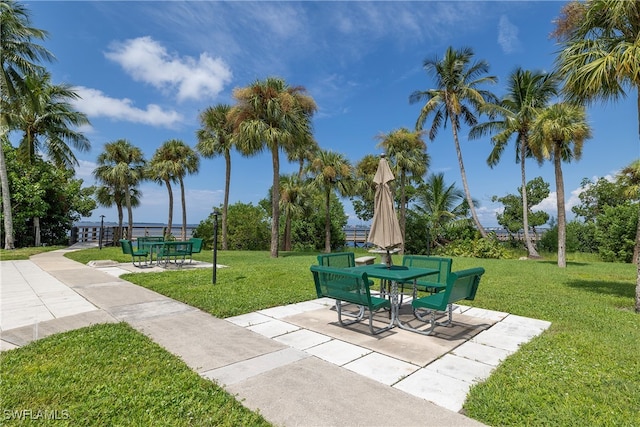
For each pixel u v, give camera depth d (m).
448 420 2.33
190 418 2.30
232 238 24.52
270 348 3.74
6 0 15.73
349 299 4.38
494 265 13.00
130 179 24.86
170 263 11.77
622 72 5.32
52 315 5.04
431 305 3.97
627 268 12.38
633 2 5.28
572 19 6.33
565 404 2.49
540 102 17.27
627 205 16.77
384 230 5.09
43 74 19.02
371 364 3.32
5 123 16.73
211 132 21.47
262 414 2.39
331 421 2.31
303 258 14.55
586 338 4.06
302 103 15.70
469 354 3.61
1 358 3.30
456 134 19.05
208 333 4.25
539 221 23.69
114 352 3.48
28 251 15.63
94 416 2.30
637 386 2.78
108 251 16.48
